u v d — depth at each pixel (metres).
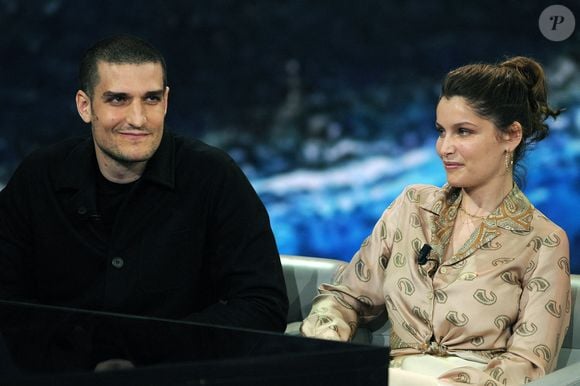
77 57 18.56
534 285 5.96
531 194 15.11
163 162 6.40
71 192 6.47
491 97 5.98
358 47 16.88
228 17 17.62
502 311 6.00
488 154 6.06
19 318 5.05
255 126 17.53
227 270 6.40
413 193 6.61
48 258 6.55
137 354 4.45
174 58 17.97
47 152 6.63
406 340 6.27
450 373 5.72
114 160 6.23
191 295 6.50
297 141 17.17
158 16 18.02
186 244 6.42
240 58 17.64
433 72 16.55
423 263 6.30
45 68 18.61
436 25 16.47
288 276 7.16
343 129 16.91
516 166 6.47
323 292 6.79
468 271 6.12
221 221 6.41
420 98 16.56
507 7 16.05
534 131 6.29
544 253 6.00
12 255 6.64
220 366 4.23
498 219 6.17
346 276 6.79
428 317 6.18
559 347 5.93
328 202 16.59
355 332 6.69
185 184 6.44
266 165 17.23
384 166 16.50
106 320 4.95
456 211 6.36
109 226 6.47
